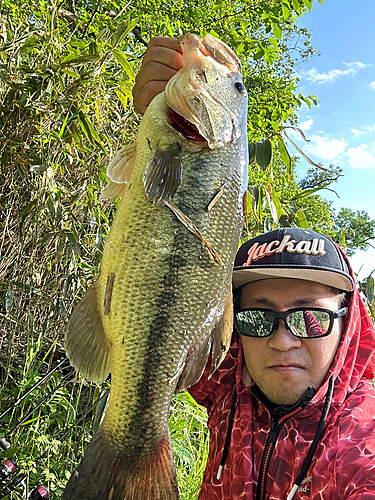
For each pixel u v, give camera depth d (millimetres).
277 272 546
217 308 491
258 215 1130
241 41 2268
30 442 936
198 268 477
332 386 522
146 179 470
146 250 467
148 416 475
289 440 515
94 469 456
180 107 487
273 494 498
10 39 1107
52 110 948
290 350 531
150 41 538
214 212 483
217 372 635
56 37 998
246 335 561
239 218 503
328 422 508
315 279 545
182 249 471
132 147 509
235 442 557
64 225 974
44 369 1155
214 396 645
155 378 473
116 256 473
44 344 1145
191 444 1240
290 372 528
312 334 533
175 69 529
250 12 2311
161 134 488
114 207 1277
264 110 2762
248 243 615
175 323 473
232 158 503
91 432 1074
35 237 974
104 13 1906
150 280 467
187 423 1190
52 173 922
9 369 1049
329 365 533
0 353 1100
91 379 474
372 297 1130
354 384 551
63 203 1104
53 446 931
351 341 562
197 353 494
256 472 524
